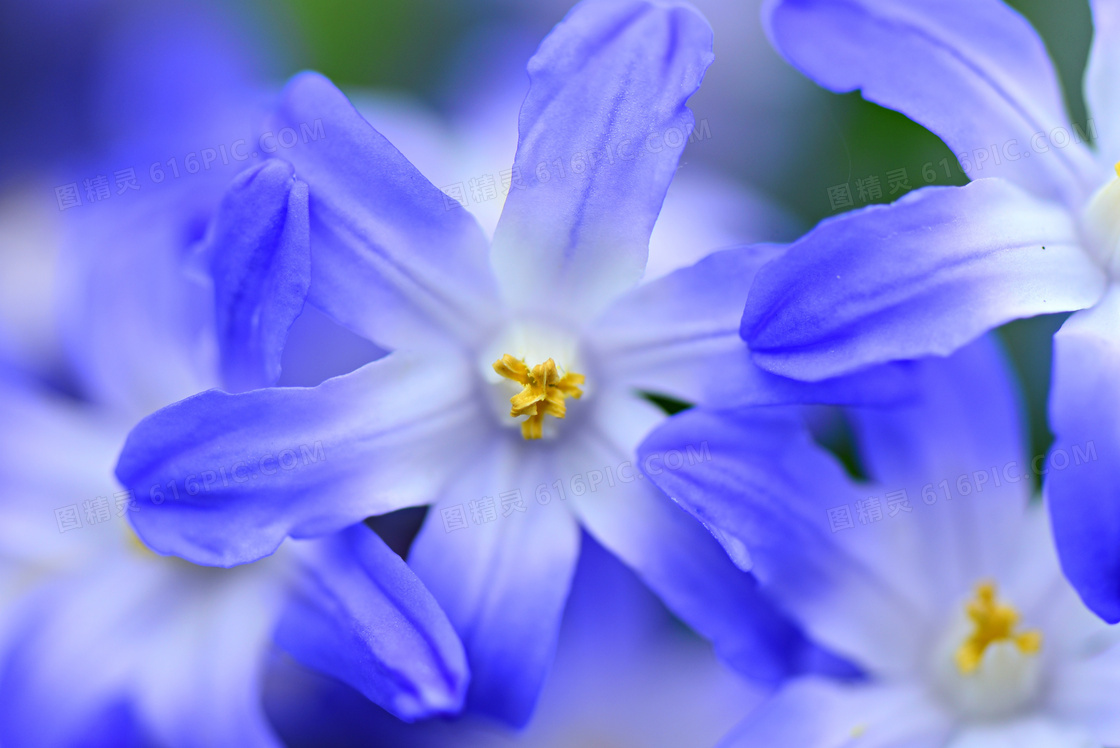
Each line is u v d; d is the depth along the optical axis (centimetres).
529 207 14
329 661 14
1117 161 14
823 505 14
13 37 17
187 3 17
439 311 14
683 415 14
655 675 16
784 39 14
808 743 14
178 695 15
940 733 15
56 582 15
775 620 14
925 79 14
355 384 14
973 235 14
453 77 17
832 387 13
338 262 14
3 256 17
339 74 17
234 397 13
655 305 14
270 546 13
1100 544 13
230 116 16
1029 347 15
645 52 14
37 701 15
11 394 16
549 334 14
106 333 15
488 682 14
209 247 14
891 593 15
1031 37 14
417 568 14
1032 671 15
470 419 14
